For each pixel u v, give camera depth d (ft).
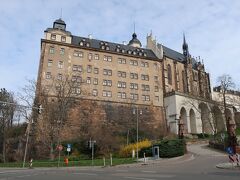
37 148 200.23
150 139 239.71
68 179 59.47
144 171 77.97
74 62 279.90
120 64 303.48
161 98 310.65
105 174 71.41
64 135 226.58
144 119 287.69
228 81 271.49
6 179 64.23
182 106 295.89
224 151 169.58
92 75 284.41
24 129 235.81
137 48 341.21
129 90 297.53
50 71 265.95
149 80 312.71
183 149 158.61
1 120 227.81
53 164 140.15
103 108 275.80
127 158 162.40
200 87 379.35
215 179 51.01
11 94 237.45
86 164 133.59
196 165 95.09
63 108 195.93
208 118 287.89
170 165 102.99
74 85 232.32
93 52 293.64
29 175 74.64
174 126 287.48
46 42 274.16
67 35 286.87
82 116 254.47
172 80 339.36
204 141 242.37
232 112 317.42
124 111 284.00
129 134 238.89
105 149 198.59
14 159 205.57
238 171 68.49
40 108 102.12
